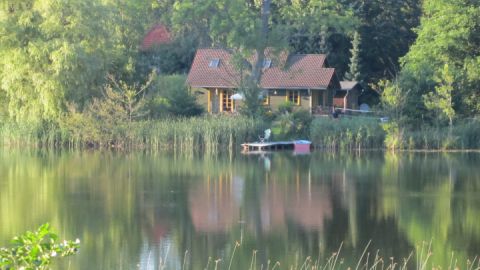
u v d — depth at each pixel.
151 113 172.38
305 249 78.62
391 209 97.81
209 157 150.38
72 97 163.25
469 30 181.00
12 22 159.50
